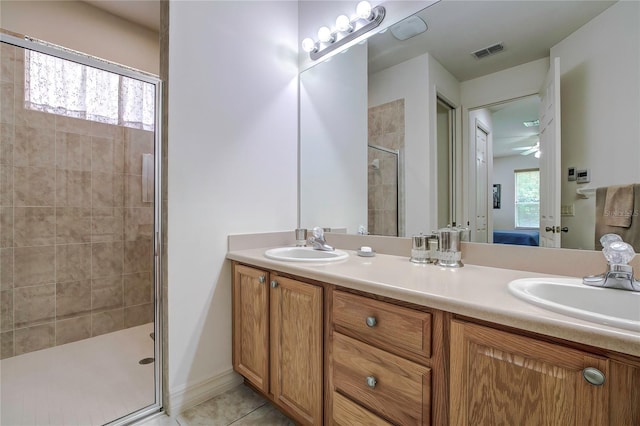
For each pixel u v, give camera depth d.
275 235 1.97
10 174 2.06
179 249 1.55
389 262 1.41
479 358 0.78
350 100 1.87
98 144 2.40
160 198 1.56
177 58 1.54
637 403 0.58
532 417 0.70
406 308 0.94
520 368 0.71
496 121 1.31
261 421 1.46
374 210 1.77
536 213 1.19
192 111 1.60
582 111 1.09
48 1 2.27
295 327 1.33
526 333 0.71
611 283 0.86
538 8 1.20
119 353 2.09
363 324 1.06
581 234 1.08
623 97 1.00
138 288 2.59
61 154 2.25
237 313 1.68
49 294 2.20
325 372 1.21
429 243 1.40
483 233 1.32
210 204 1.67
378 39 1.71
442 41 1.47
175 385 1.53
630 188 0.98
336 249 1.90
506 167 1.28
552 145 1.16
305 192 2.11
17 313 2.07
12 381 1.74
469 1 1.39
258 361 1.54
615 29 1.02
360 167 1.83
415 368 0.91
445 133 1.47
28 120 2.12
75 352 2.10
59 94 2.23
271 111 1.98
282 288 1.39
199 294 1.62
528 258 1.18
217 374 1.69
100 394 1.62
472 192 1.38
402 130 1.63
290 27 2.12
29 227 2.13
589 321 0.64
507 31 1.28
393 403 0.96
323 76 2.02
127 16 2.65
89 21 2.48
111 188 2.47
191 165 1.59
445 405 0.85
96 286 2.40
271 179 1.98
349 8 1.84
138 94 2.46
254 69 1.89
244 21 1.84
